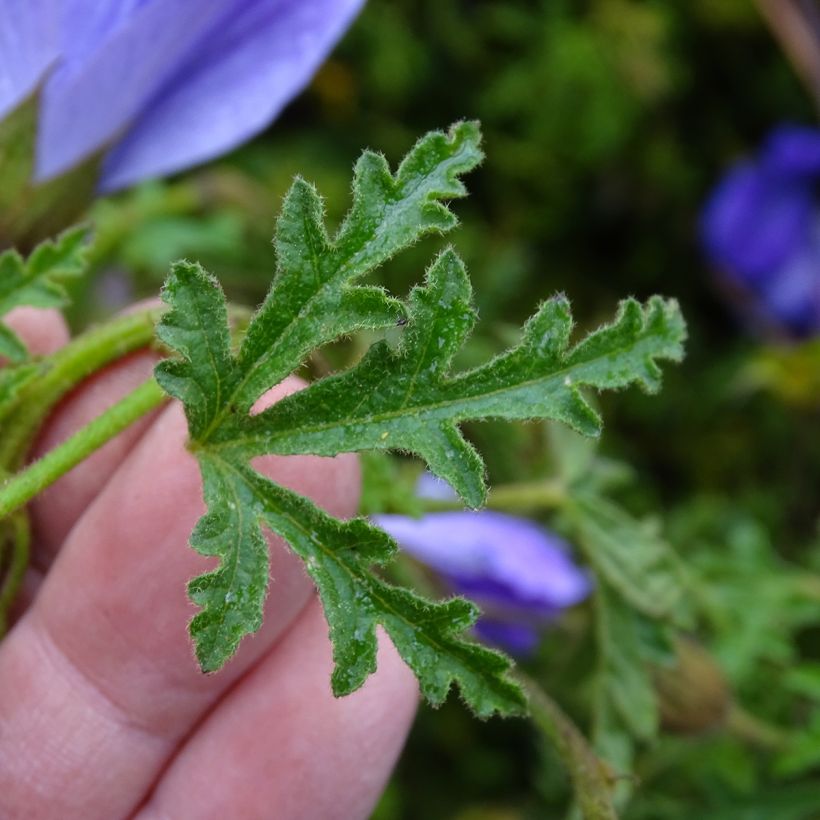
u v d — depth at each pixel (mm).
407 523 213
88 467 182
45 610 176
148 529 167
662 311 134
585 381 133
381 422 133
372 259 131
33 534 189
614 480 216
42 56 160
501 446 239
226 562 131
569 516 212
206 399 133
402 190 132
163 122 173
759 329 355
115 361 177
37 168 169
